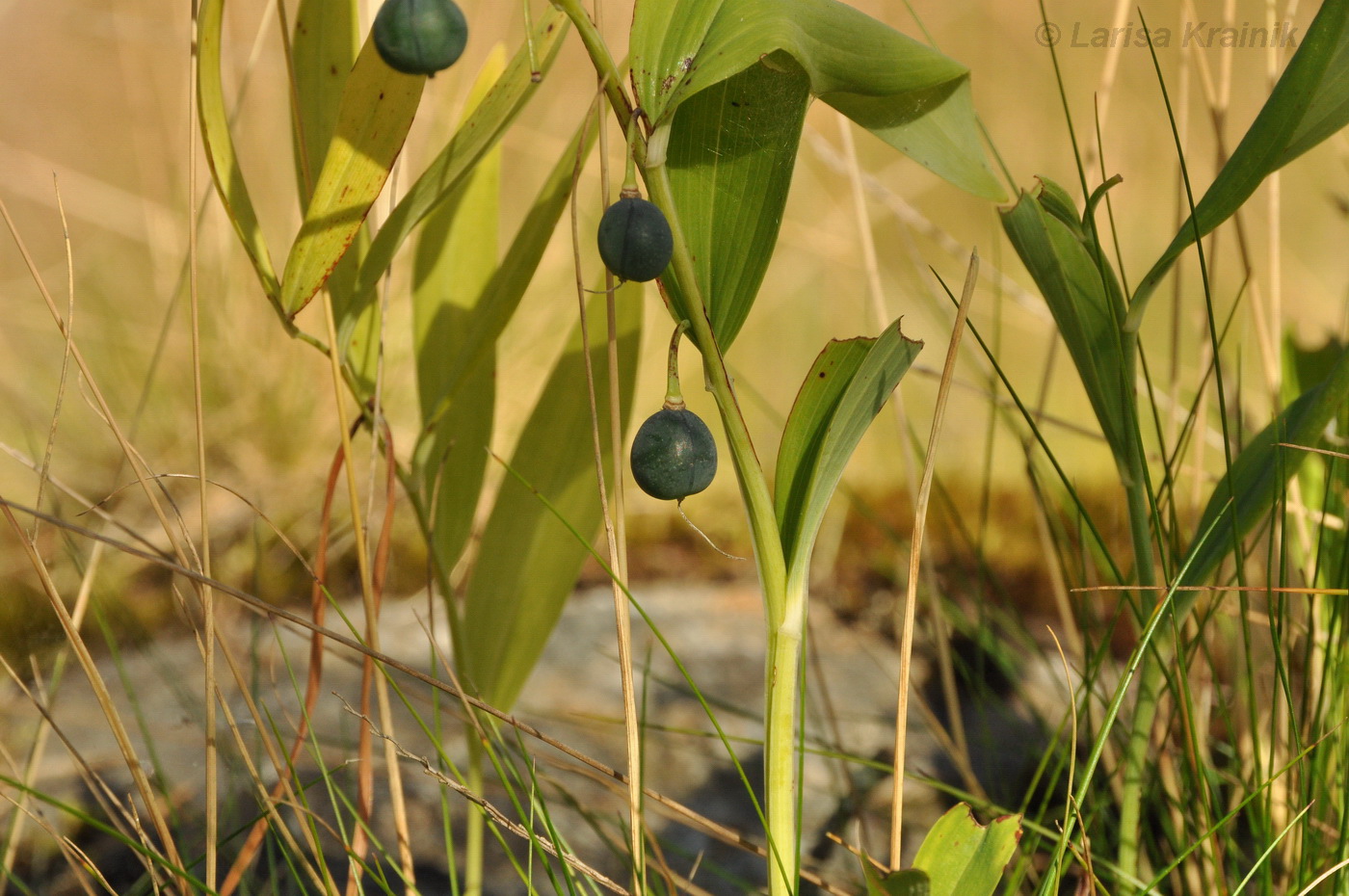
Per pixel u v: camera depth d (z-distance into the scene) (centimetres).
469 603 58
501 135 53
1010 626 77
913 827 66
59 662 59
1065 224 53
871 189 79
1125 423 54
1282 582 54
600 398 58
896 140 53
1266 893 55
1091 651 59
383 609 92
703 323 50
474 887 58
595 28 50
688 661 86
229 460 103
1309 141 52
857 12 51
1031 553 94
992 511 103
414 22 49
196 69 53
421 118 96
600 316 58
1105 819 59
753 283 51
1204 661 60
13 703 73
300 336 54
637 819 53
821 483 51
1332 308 101
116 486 95
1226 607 61
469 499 58
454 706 59
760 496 51
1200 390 56
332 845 63
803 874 56
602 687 82
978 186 53
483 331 56
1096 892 56
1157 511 56
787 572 51
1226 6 58
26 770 58
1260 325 59
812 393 51
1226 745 62
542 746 72
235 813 64
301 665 82
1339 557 58
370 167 53
